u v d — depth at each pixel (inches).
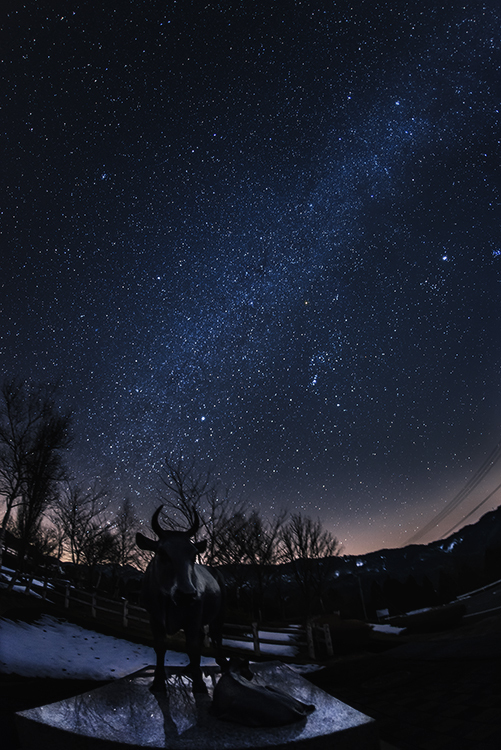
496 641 403.9
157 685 171.5
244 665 174.4
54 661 406.9
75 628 567.5
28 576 772.0
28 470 780.0
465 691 265.0
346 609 1649.9
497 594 1167.6
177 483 1058.7
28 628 501.4
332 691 365.1
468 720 212.7
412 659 440.5
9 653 392.8
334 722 138.8
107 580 1283.2
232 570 1138.7
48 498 877.8
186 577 167.0
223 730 133.3
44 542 1211.2
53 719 141.6
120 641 542.9
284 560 1286.9
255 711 139.3
